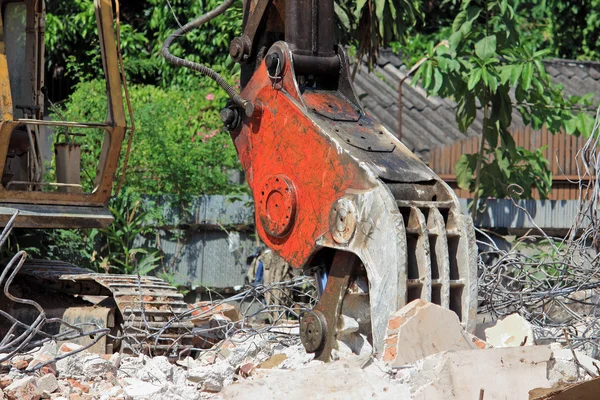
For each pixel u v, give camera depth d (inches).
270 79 334.6
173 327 354.3
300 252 315.3
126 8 1028.5
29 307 391.5
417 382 255.6
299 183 317.4
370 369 265.4
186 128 703.7
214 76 349.4
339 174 303.6
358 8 496.4
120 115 394.9
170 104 727.7
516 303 362.3
